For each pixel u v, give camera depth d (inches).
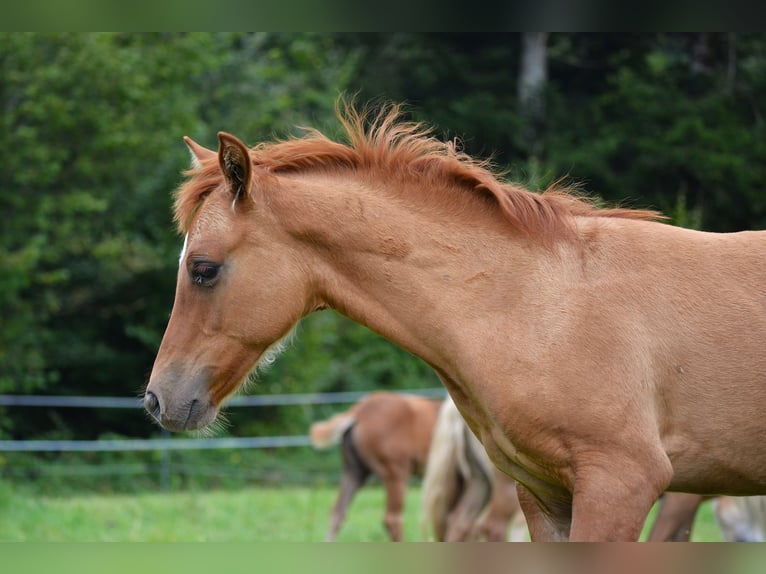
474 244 153.9
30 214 683.4
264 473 695.1
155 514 450.9
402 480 480.7
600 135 805.2
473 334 149.3
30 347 727.7
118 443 639.8
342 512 472.7
